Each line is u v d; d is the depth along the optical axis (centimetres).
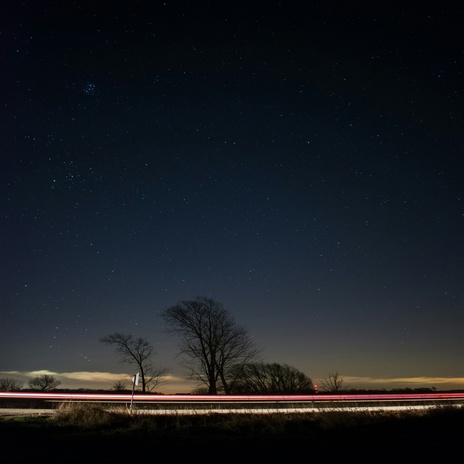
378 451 1195
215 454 1205
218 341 4775
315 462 1082
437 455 1089
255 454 1209
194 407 2873
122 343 4756
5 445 1206
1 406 2739
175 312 4828
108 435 1541
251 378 4869
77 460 991
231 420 2075
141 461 1048
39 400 3117
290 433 1684
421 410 2586
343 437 1508
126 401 3231
